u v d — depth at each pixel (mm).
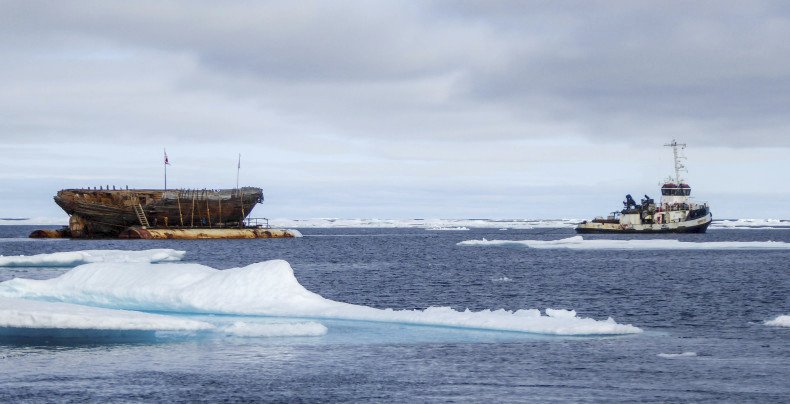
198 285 40000
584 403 23609
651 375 26812
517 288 61219
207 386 25609
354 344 31828
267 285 40031
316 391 25078
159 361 28922
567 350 30750
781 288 59250
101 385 25688
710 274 74000
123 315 32469
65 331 32625
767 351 30891
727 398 24094
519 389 25203
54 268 76000
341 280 69438
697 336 34719
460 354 29922
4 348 31188
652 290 58219
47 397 24375
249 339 32844
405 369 27688
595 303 50188
